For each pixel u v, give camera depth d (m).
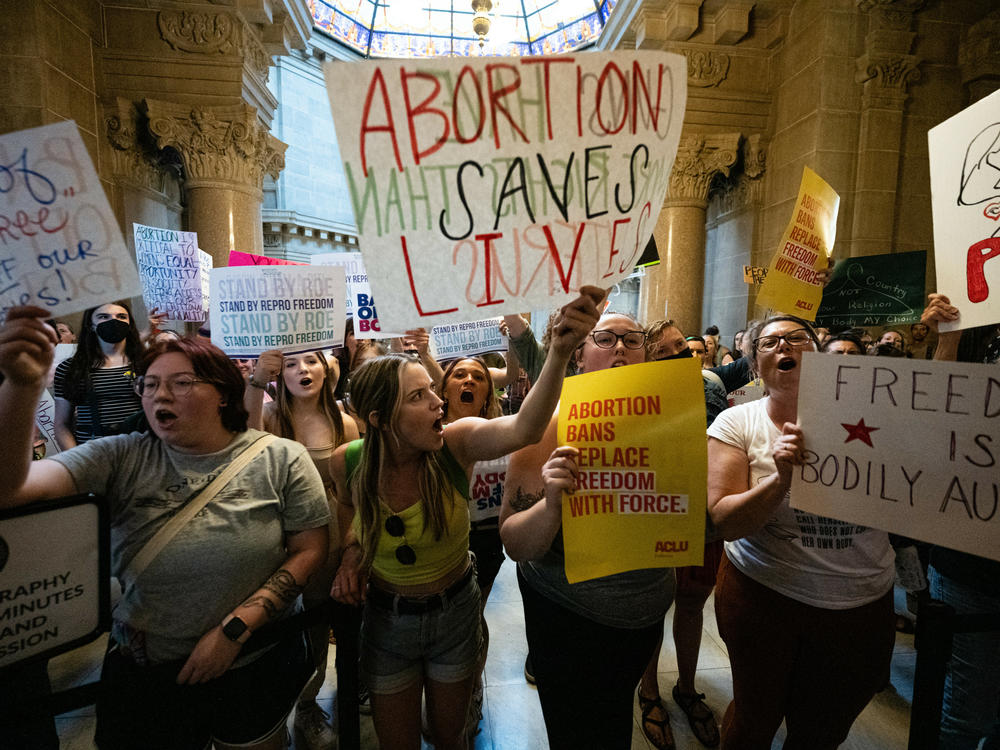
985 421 0.96
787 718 1.40
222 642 1.04
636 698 2.17
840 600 1.25
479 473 1.98
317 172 10.48
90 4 5.45
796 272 2.03
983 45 5.39
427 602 1.31
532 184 0.90
